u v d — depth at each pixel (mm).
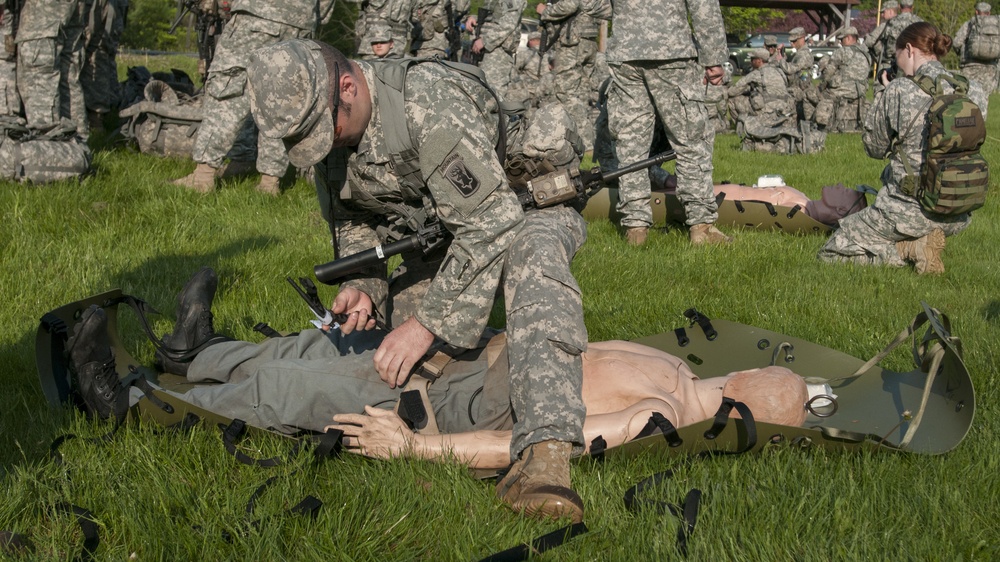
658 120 7340
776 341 3711
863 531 2375
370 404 2910
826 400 3133
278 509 2479
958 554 2301
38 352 3102
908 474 2725
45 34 6625
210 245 5637
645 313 4586
